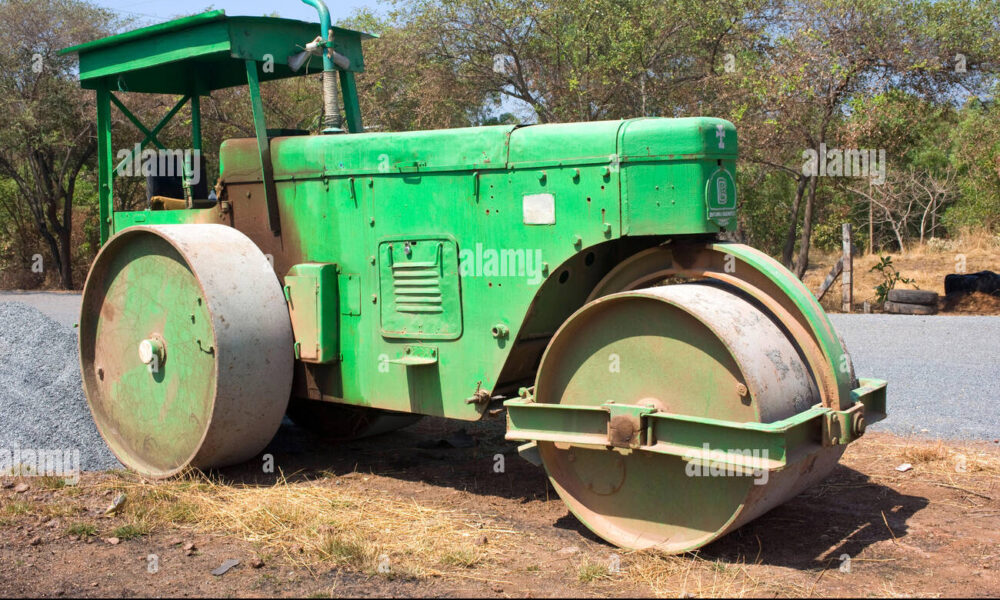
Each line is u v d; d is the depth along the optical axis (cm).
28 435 559
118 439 557
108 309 559
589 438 392
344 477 518
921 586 354
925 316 1262
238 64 630
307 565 379
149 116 2078
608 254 461
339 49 581
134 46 566
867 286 1742
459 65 2095
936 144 2709
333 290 504
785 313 396
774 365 373
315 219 512
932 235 2680
